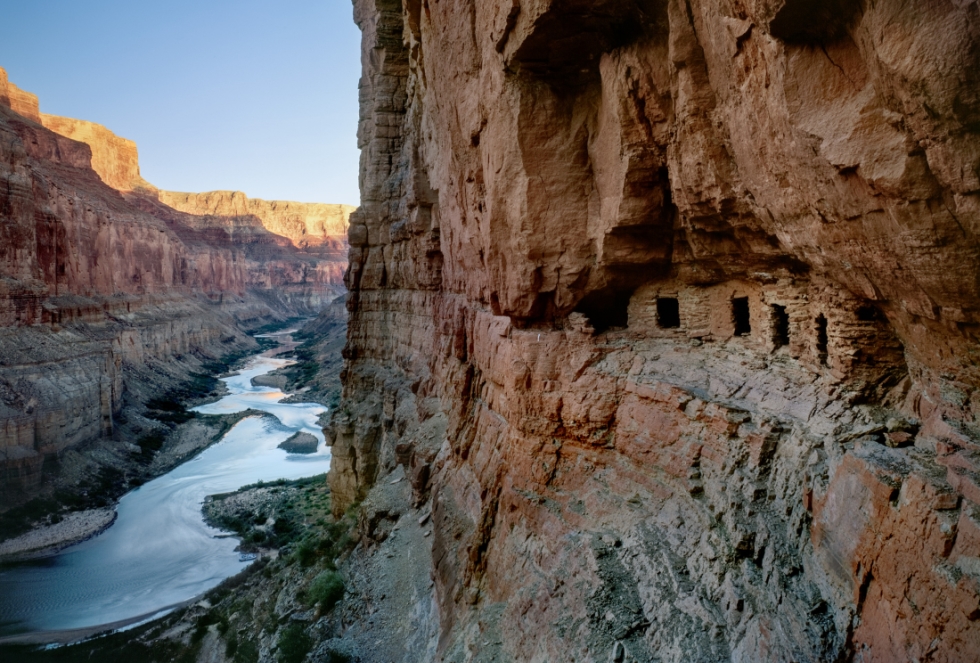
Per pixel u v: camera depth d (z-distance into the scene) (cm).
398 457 2684
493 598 1477
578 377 1432
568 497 1398
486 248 1695
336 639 1930
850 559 791
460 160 1984
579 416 1404
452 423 2233
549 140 1380
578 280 1438
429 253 3072
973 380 723
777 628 822
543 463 1479
